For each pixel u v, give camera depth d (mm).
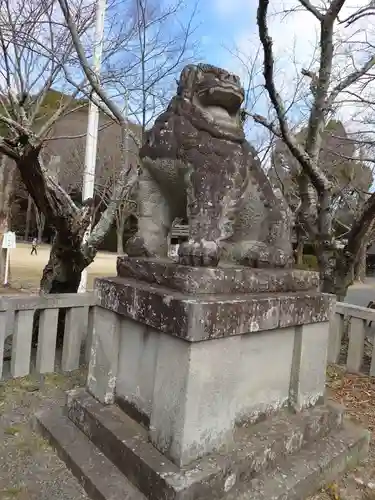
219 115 2371
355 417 3174
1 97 4695
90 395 2566
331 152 6148
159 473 1811
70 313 3818
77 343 3863
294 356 2480
